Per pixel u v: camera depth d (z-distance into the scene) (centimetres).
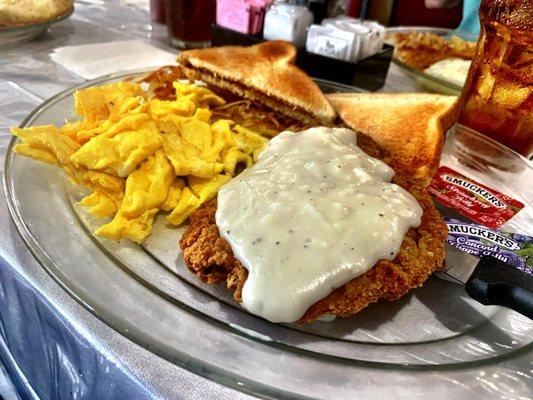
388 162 24
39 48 37
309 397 13
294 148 23
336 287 17
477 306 18
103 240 19
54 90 31
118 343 15
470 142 28
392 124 28
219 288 18
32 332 18
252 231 18
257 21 36
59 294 17
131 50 37
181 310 16
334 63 34
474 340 17
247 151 26
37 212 19
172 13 39
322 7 36
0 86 30
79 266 16
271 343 15
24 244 18
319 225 18
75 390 17
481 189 25
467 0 49
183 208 21
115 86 27
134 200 20
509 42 25
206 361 14
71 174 21
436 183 25
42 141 21
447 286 19
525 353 16
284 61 32
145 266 18
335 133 24
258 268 16
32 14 36
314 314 16
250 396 14
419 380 15
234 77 30
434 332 17
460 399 14
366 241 18
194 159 23
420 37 42
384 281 17
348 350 16
